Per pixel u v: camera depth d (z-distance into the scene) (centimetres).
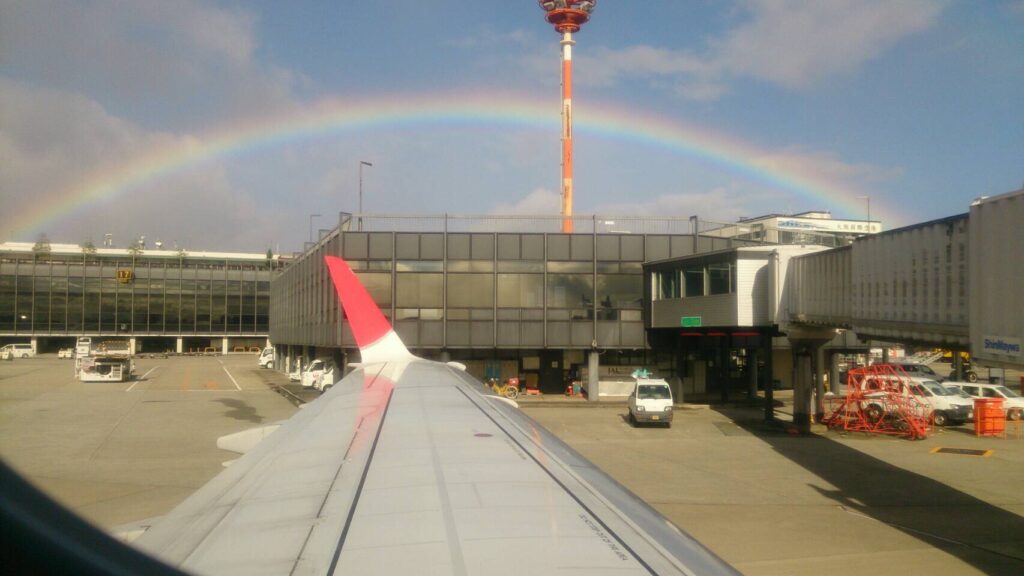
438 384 1035
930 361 7838
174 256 10200
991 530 1509
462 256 4116
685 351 4309
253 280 10594
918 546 1388
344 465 485
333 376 4369
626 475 2091
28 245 9869
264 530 337
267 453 560
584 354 4569
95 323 9769
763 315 3325
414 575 269
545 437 615
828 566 1262
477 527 333
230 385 5225
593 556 295
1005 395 3647
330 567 279
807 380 3142
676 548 319
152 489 1755
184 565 297
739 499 1786
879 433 3023
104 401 3953
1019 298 1482
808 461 2344
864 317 2377
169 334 10162
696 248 4259
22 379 5638
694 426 3200
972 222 1673
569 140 5872
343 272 1539
